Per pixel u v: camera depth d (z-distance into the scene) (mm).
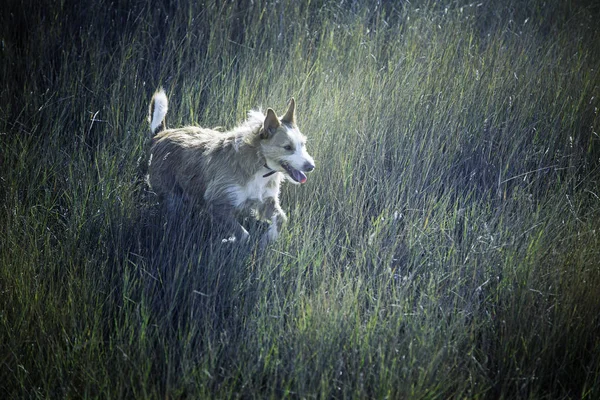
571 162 7844
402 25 10297
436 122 8234
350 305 5840
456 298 6043
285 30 10039
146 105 8758
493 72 9078
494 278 6367
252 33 9883
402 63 9383
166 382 5293
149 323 5918
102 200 7203
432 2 11008
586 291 5980
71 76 9008
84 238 6887
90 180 7430
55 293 6070
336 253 6934
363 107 8312
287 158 6602
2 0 9867
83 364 5469
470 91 8680
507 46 10055
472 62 9445
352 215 7242
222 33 9852
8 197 7246
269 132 6590
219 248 6512
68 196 7363
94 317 5891
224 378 5324
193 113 8500
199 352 5574
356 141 8000
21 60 9477
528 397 5379
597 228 6754
